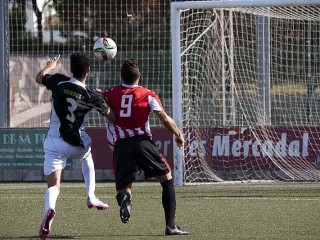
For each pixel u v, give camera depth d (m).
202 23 45.66
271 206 30.84
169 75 54.69
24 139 44.28
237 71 45.56
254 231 24.33
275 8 42.09
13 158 44.44
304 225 25.58
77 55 22.70
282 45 46.53
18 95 49.03
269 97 42.84
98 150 43.81
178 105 38.88
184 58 43.34
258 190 37.31
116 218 28.02
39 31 60.47
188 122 41.28
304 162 41.81
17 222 27.25
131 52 56.25
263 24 42.47
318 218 27.30
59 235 24.14
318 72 45.41
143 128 23.31
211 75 45.25
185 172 40.81
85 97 22.52
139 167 23.34
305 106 45.59
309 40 45.16
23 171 44.28
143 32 60.00
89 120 49.88
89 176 24.00
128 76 23.45
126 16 64.44
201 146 41.59
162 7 64.81
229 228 25.03
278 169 41.97
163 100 54.31
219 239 22.75
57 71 49.09
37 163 44.19
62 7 62.53
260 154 42.03
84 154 23.30
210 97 45.00
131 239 23.08
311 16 42.47
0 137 44.47
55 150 22.66
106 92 23.59
